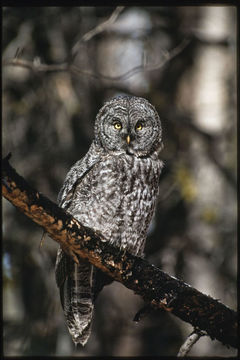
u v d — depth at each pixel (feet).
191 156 49.29
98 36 49.52
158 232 47.11
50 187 46.42
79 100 48.65
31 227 45.65
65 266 27.71
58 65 37.99
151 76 52.06
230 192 48.88
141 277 24.98
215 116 51.47
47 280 44.86
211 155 48.16
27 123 47.83
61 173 46.47
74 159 46.50
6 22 47.55
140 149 30.09
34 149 46.91
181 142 49.65
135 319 25.43
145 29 50.52
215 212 47.98
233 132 49.80
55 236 23.95
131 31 50.19
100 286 28.99
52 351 43.16
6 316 45.80
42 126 47.65
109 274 25.38
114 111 30.45
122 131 29.94
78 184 28.94
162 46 50.19
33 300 44.91
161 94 50.14
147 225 29.94
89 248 24.47
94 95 49.29
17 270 45.19
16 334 43.29
